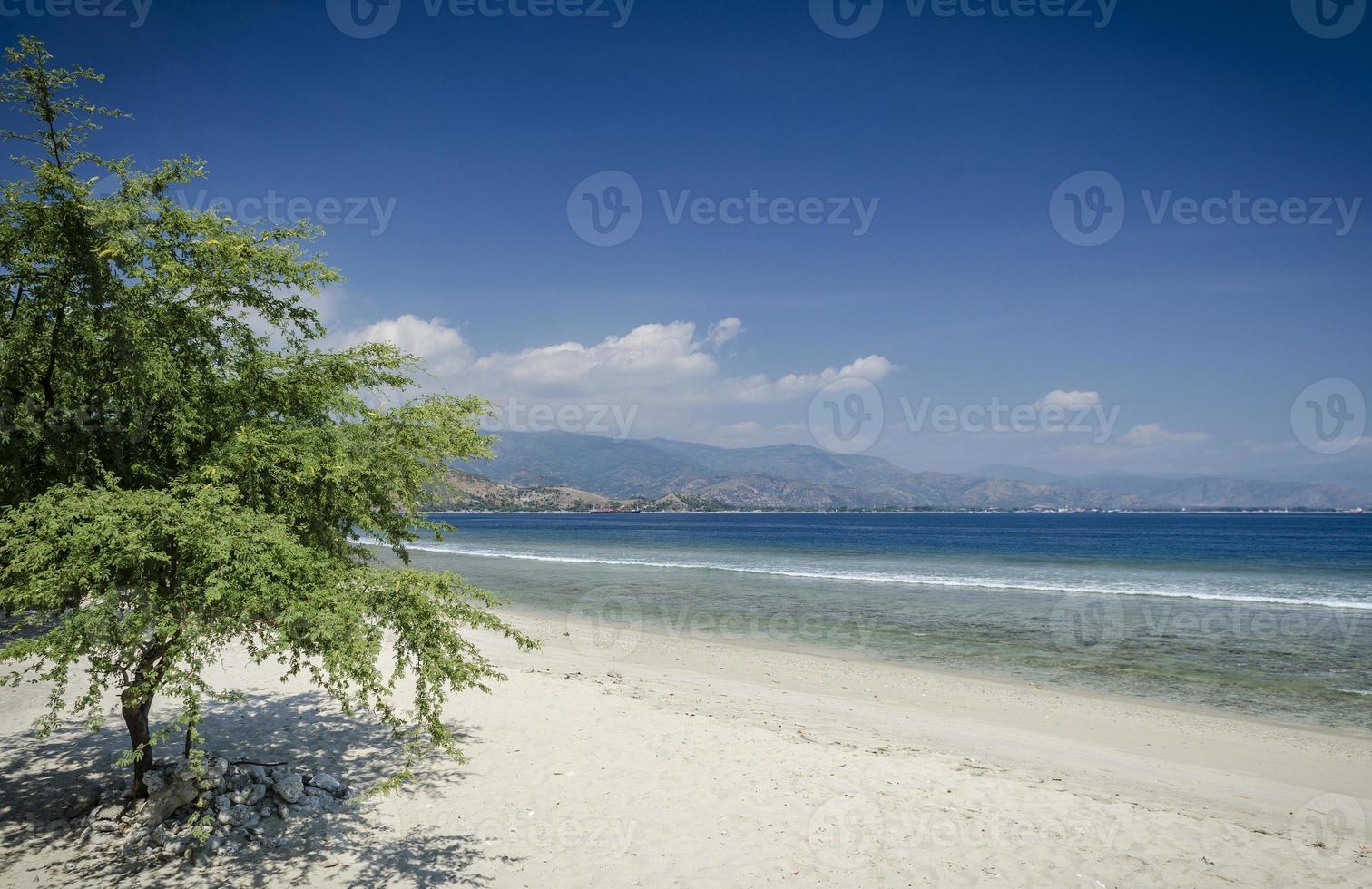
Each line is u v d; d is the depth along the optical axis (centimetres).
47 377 718
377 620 722
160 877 691
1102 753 1253
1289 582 3894
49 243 678
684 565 5194
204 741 1108
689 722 1277
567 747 1126
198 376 775
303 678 1526
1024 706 1566
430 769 1016
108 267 697
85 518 631
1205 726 1428
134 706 725
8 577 680
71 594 652
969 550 7369
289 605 650
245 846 757
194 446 778
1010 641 2289
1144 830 863
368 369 904
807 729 1308
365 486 845
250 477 738
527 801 912
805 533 12194
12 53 656
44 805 846
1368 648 2177
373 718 1249
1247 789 1077
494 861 754
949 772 1059
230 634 704
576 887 705
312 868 723
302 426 828
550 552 6825
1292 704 1584
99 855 731
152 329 710
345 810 862
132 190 723
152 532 633
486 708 1338
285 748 1086
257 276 787
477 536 10869
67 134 699
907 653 2119
